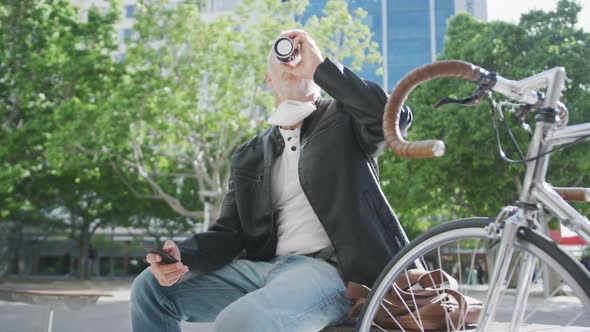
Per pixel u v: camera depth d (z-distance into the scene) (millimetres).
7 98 17484
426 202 18531
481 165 16703
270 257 1906
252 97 15898
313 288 1582
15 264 33781
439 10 43812
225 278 1853
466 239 1197
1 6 16953
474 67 1088
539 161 1091
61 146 15562
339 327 1608
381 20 44156
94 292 2852
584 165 14836
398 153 1093
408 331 1475
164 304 1804
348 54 16125
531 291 1098
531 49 16406
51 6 17297
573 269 1009
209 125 15805
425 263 1647
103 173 23547
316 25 16047
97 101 15883
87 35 17297
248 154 1996
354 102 1611
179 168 24156
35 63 16266
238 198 1938
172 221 31500
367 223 1679
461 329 1453
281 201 1893
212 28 15570
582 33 16344
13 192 23812
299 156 1825
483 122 15469
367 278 1645
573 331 1048
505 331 1228
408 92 1136
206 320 1934
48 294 2768
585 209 15570
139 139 15945
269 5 15914
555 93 1077
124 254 37344
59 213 30281
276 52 1655
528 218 1104
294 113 1851
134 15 15445
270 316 1470
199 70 15172
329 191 1721
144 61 15484
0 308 9992
